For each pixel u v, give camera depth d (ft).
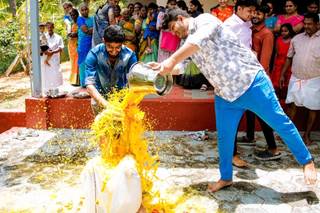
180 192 12.96
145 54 25.03
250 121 16.93
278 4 24.39
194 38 10.44
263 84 11.50
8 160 15.90
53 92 20.08
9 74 36.88
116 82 12.84
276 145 17.17
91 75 12.54
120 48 11.95
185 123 19.30
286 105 18.89
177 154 16.37
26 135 18.63
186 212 11.57
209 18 11.16
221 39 11.25
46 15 41.75
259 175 14.28
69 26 28.58
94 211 7.12
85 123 19.66
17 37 36.88
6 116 20.39
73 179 14.10
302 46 16.76
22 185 13.65
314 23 16.31
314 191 13.01
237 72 11.35
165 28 12.24
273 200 12.44
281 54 18.95
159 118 19.30
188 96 20.53
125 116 7.47
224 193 12.91
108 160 7.29
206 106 19.08
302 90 16.87
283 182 13.70
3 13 38.06
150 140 18.01
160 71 8.60
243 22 14.24
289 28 18.75
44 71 25.96
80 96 19.58
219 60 11.33
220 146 12.69
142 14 25.84
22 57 37.09
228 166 12.85
